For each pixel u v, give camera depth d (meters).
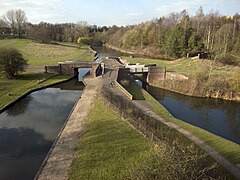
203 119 35.44
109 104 33.16
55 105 37.31
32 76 52.34
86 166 19.61
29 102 38.41
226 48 69.75
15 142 25.25
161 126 28.53
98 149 22.19
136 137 24.41
